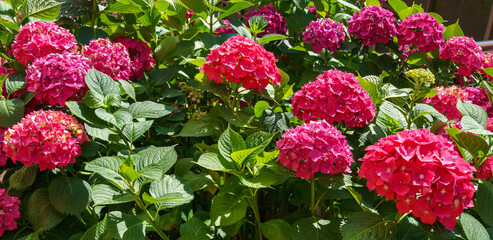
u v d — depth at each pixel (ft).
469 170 5.26
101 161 6.47
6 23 9.30
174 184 6.97
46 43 8.14
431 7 20.44
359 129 8.12
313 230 6.80
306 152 6.41
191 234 7.02
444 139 5.63
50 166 6.54
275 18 13.07
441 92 9.51
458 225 6.72
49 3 9.42
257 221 7.44
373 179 5.59
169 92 9.57
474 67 11.81
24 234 7.20
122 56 9.10
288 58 13.67
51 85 7.23
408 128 8.52
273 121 8.32
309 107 7.55
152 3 10.98
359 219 6.13
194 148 9.43
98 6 11.72
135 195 6.51
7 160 7.86
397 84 11.85
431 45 11.36
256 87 7.69
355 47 11.66
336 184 6.61
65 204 6.68
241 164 6.75
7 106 7.21
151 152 7.06
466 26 19.48
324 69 11.57
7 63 9.59
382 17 10.99
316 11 14.20
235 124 7.77
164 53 10.74
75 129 6.91
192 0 10.33
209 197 9.48
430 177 5.11
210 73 7.84
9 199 6.81
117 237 6.30
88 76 7.55
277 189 9.24
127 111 7.48
